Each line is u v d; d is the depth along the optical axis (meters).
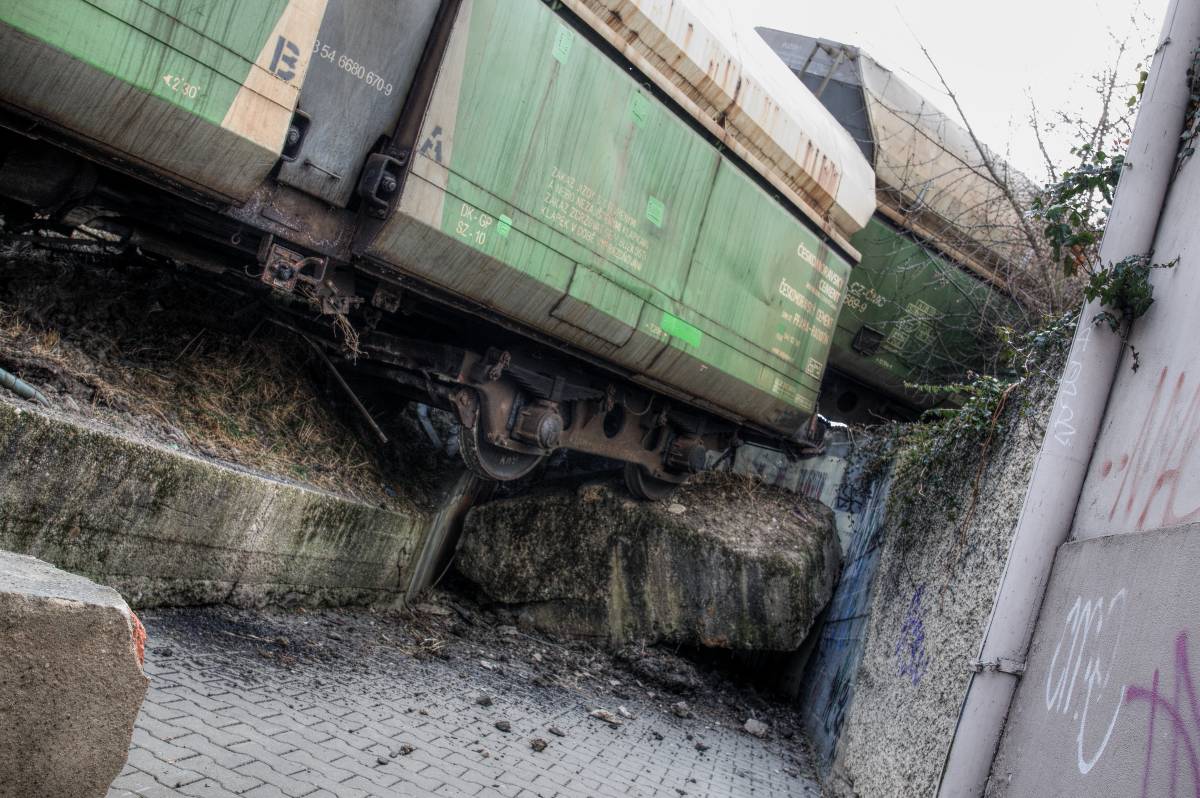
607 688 8.26
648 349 7.63
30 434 4.10
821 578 10.02
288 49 4.84
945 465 6.37
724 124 8.04
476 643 8.14
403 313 7.34
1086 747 2.74
